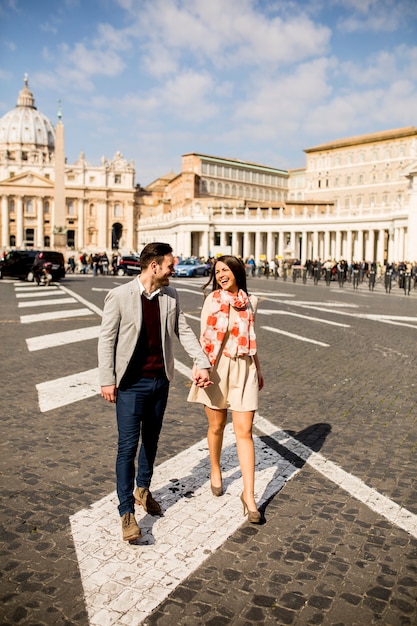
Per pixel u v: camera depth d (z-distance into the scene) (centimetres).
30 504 456
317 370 980
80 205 13612
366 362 1055
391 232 5694
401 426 671
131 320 417
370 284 3300
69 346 1184
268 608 330
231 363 464
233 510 453
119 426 425
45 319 1605
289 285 3609
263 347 1208
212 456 485
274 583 354
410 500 473
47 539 403
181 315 452
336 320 1702
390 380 909
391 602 338
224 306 464
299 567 372
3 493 475
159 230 9794
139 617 321
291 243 7312
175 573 363
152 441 449
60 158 5894
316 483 505
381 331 1475
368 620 321
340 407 750
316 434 639
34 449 581
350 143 9475
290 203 8419
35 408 729
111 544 398
